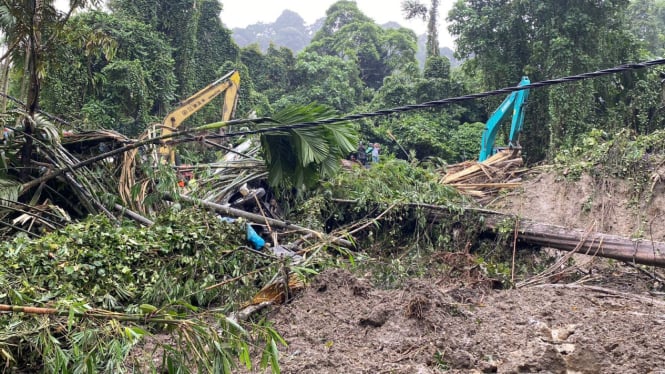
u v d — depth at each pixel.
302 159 8.62
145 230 6.90
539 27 23.23
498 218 10.36
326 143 8.71
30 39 8.68
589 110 21.64
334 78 35.06
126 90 21.81
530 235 9.91
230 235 7.66
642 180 11.88
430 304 5.97
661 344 5.15
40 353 4.11
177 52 27.66
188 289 6.47
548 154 21.27
